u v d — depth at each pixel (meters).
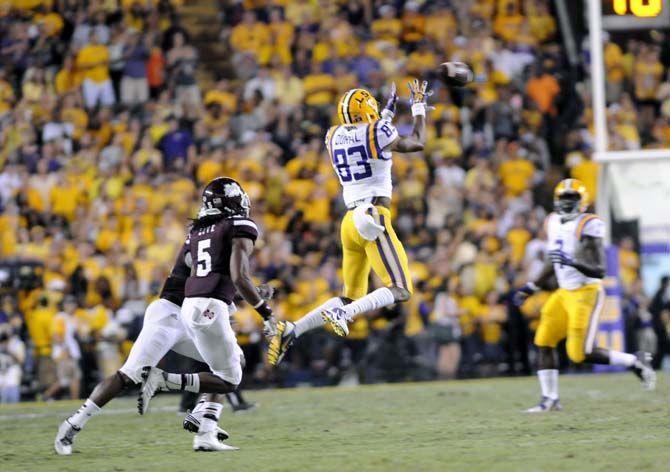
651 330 51.53
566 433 25.95
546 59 67.44
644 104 64.12
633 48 64.38
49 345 46.81
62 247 53.19
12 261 50.16
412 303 50.69
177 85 65.50
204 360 24.39
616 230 53.41
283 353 26.42
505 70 67.19
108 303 48.66
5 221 55.34
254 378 48.78
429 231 58.59
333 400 39.06
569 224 31.80
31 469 22.11
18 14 67.50
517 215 57.81
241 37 69.81
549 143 65.44
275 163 59.97
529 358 50.72
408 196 58.78
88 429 30.83
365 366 49.72
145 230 56.22
